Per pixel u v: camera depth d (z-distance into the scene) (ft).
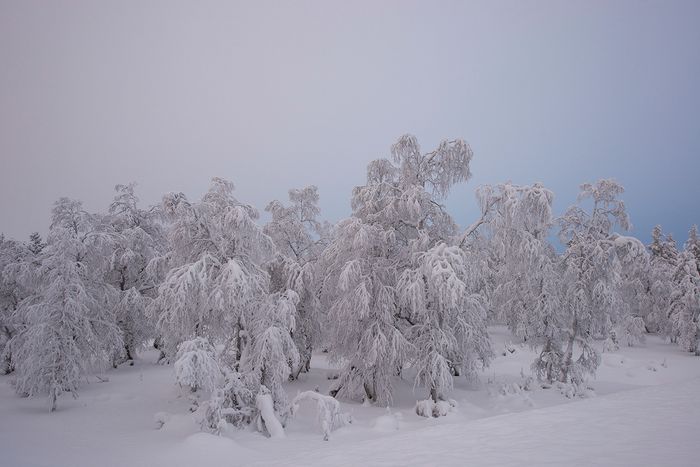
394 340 55.47
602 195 73.31
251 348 52.65
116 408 57.31
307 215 85.25
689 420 30.07
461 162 59.57
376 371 59.82
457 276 52.47
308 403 58.95
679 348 128.57
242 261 57.62
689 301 117.60
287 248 82.33
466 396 66.54
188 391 63.62
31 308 59.06
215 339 63.05
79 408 57.57
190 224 57.62
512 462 23.41
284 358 49.01
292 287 70.23
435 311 56.70
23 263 74.49
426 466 24.48
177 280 52.21
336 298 66.28
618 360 106.73
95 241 72.74
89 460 36.35
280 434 43.27
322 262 65.87
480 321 63.52
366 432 44.91
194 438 39.06
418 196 58.54
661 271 141.28
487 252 62.34
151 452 38.22
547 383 74.69
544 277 76.02
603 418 32.60
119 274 90.17
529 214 57.77
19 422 50.11
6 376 84.99
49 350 57.77
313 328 76.59
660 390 43.68
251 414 46.19
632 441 25.53
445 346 56.29
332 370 90.94
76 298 61.26
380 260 60.49
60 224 71.46
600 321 73.72
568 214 77.51
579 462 22.18
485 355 68.23
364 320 60.08
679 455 22.13
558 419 33.81
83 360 62.90
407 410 56.80
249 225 54.85
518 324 107.96
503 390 66.64
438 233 62.44
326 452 32.24
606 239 69.10
